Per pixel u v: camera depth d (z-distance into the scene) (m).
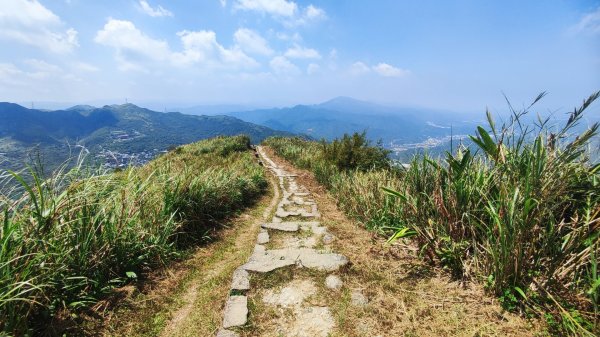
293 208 7.56
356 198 6.24
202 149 19.59
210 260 4.27
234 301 2.97
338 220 6.26
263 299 3.02
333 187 9.12
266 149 26.19
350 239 4.75
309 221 6.29
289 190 10.26
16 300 2.19
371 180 6.67
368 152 10.82
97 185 3.61
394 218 4.58
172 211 4.98
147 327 2.68
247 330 2.57
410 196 4.01
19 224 2.57
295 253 4.11
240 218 6.55
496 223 2.89
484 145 3.57
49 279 2.60
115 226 3.57
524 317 2.46
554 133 3.01
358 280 3.27
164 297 3.18
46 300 2.53
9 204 2.54
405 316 2.64
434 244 3.40
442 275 3.24
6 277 2.21
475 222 3.10
